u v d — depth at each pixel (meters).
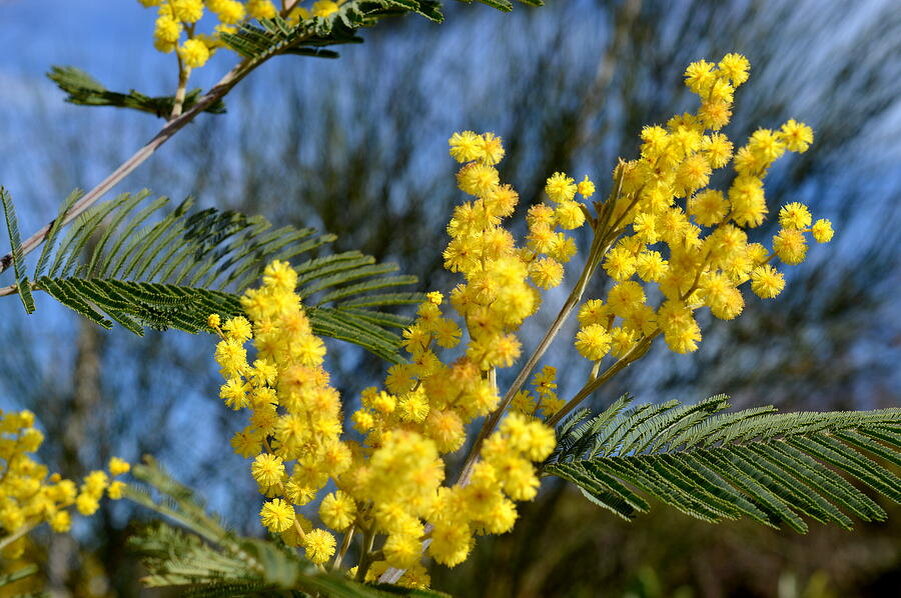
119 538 1.50
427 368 0.49
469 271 0.49
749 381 1.81
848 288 1.85
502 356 0.48
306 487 0.48
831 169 1.85
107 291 0.54
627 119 1.88
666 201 0.50
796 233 0.50
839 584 2.79
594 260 0.50
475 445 0.48
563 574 2.02
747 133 1.81
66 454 1.63
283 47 0.62
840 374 1.91
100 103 0.66
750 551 2.63
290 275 0.48
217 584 0.46
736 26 1.85
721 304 0.49
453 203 1.94
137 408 1.71
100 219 0.56
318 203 1.91
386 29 2.04
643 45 1.91
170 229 0.57
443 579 1.89
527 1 0.58
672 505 0.48
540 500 1.91
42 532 1.41
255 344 0.49
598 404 1.71
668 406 0.51
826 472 0.48
